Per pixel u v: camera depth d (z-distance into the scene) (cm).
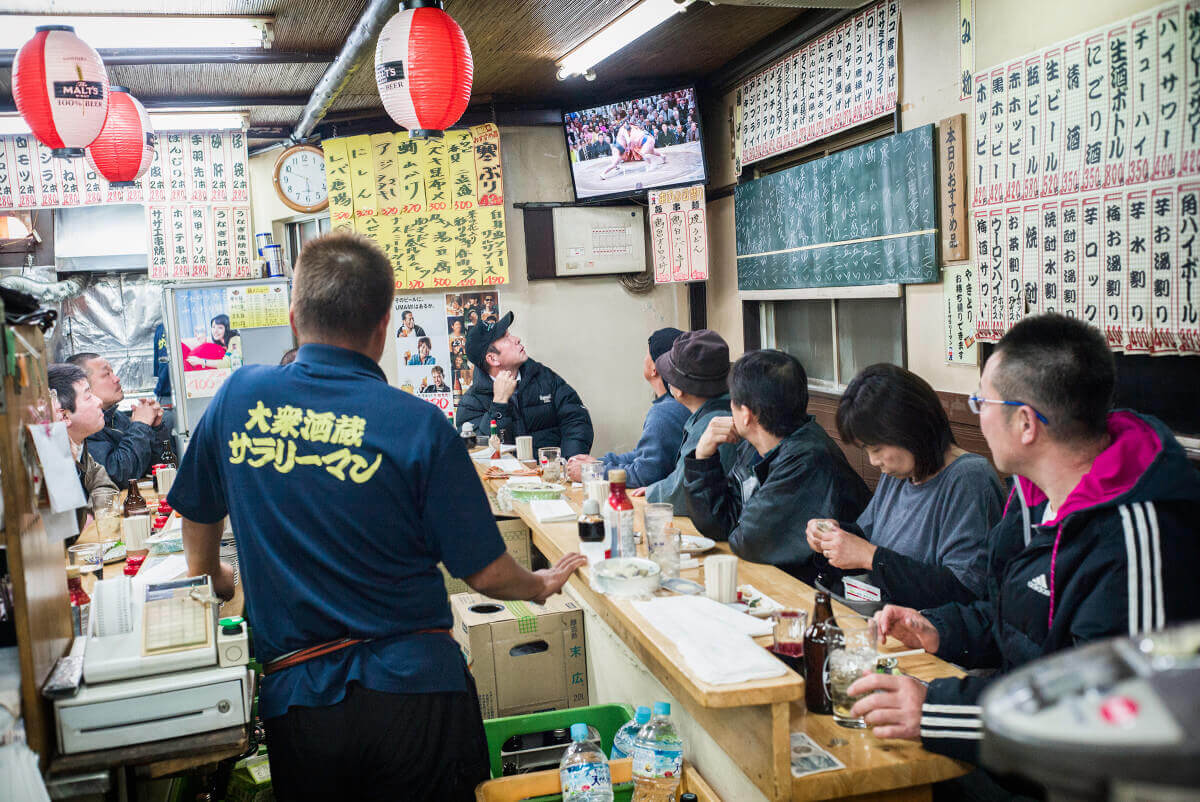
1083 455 160
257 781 244
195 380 565
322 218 645
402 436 170
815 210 474
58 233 667
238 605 227
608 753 250
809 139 473
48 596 178
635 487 363
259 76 511
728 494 274
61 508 180
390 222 600
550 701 308
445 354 623
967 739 156
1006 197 334
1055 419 158
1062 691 74
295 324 186
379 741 168
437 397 623
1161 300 269
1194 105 254
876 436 223
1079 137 296
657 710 210
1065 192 304
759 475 258
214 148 602
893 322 442
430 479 171
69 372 372
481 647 298
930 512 226
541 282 634
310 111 539
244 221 610
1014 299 334
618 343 651
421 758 171
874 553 210
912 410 220
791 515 242
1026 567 170
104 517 372
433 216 602
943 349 390
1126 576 148
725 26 468
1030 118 319
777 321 561
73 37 350
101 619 186
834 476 246
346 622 168
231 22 416
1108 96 283
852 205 439
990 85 338
